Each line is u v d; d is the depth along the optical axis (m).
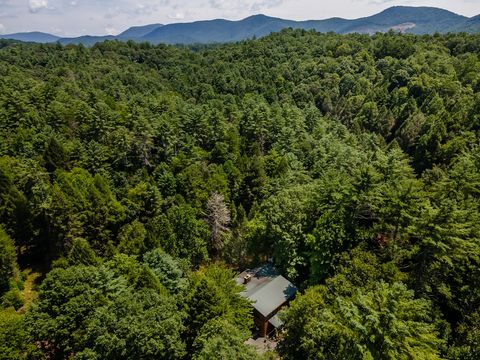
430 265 26.91
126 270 34.97
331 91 124.12
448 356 20.30
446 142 58.16
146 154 66.50
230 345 20.66
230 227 52.59
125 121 73.00
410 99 90.50
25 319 26.92
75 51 180.62
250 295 36.00
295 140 73.50
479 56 114.00
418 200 29.88
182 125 74.88
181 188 57.44
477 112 61.91
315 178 61.19
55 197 44.22
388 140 88.25
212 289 26.53
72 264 37.47
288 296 36.06
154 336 22.97
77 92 105.88
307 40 195.38
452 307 25.12
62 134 69.56
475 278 25.11
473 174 31.98
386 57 133.38
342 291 25.67
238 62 178.38
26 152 59.00
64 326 26.61
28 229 48.72
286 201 39.38
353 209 33.47
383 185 32.47
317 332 22.11
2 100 72.75
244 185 58.72
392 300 18.95
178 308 28.09
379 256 30.05
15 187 49.34
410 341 18.75
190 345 25.34
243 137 77.12
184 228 45.94
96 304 27.83
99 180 51.81
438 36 149.62
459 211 25.81
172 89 146.25
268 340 34.28
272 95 123.31
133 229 46.06
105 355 22.25
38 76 139.25
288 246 37.47
